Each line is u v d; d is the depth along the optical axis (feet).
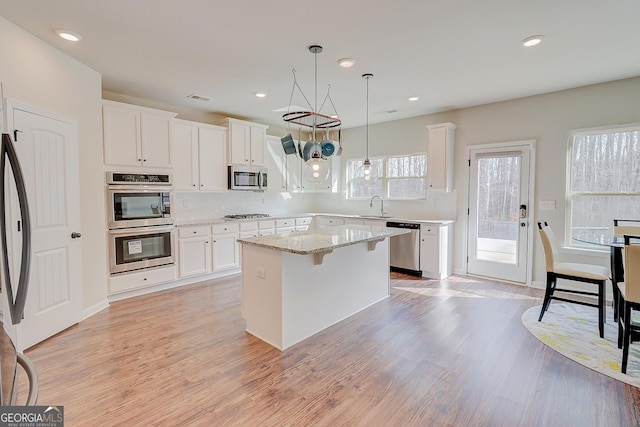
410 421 6.19
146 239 13.30
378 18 8.02
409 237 16.93
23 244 5.45
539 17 7.97
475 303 12.68
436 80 12.44
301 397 6.89
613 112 12.58
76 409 6.42
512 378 7.61
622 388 7.20
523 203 14.90
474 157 16.30
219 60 10.57
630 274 7.63
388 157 19.83
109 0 7.22
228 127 17.01
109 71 11.48
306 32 8.74
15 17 7.93
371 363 8.29
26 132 8.49
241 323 10.76
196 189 15.76
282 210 21.84
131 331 10.03
